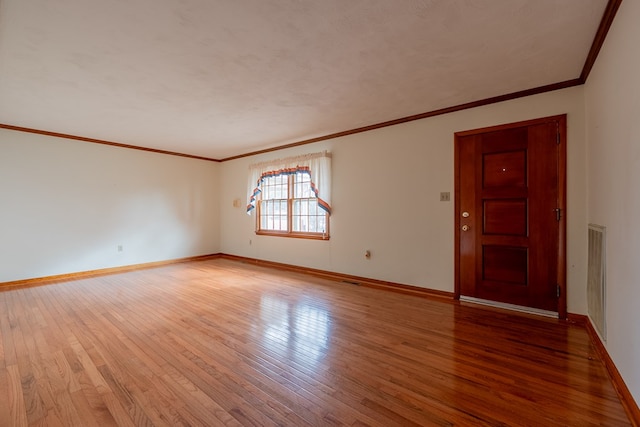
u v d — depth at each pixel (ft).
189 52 7.83
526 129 10.42
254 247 20.80
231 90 10.27
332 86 9.99
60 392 6.07
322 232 16.84
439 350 7.84
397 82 9.70
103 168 17.46
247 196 21.07
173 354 7.65
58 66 8.52
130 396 5.95
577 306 9.61
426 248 12.71
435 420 5.26
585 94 9.33
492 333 8.86
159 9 6.12
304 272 17.35
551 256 10.03
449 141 12.07
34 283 14.96
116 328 9.30
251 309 11.04
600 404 5.66
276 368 6.98
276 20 6.53
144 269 18.44
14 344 8.20
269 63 8.43
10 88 10.02
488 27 6.82
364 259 14.80
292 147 18.12
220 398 5.89
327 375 6.70
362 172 14.80
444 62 8.41
